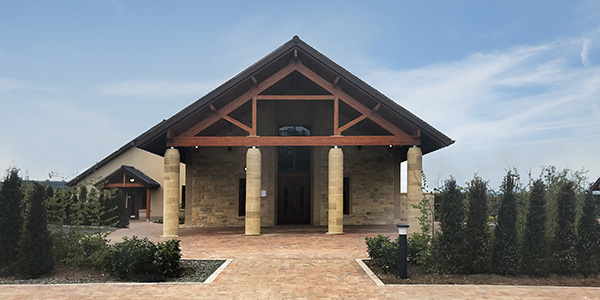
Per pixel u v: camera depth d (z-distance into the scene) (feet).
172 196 49.98
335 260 33.24
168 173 49.96
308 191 64.90
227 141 50.21
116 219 67.67
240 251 38.27
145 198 88.63
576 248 29.07
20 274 28.25
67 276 28.63
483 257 28.60
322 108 63.52
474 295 23.88
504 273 28.55
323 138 50.34
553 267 28.94
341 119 63.67
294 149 65.21
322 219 62.44
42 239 28.99
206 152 63.41
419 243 31.07
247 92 50.52
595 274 29.01
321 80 50.57
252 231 49.80
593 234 29.14
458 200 29.19
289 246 41.32
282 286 25.59
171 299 22.99
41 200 29.55
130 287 25.35
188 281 27.12
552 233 29.66
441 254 28.96
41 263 28.55
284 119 63.93
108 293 24.08
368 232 52.85
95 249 31.55
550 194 30.83
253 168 50.21
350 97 50.65
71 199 35.04
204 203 62.75
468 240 28.76
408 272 29.19
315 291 24.57
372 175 63.77
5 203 29.91
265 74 51.06
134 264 27.76
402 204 68.33
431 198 30.55
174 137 50.01
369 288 25.18
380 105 48.65
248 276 28.02
